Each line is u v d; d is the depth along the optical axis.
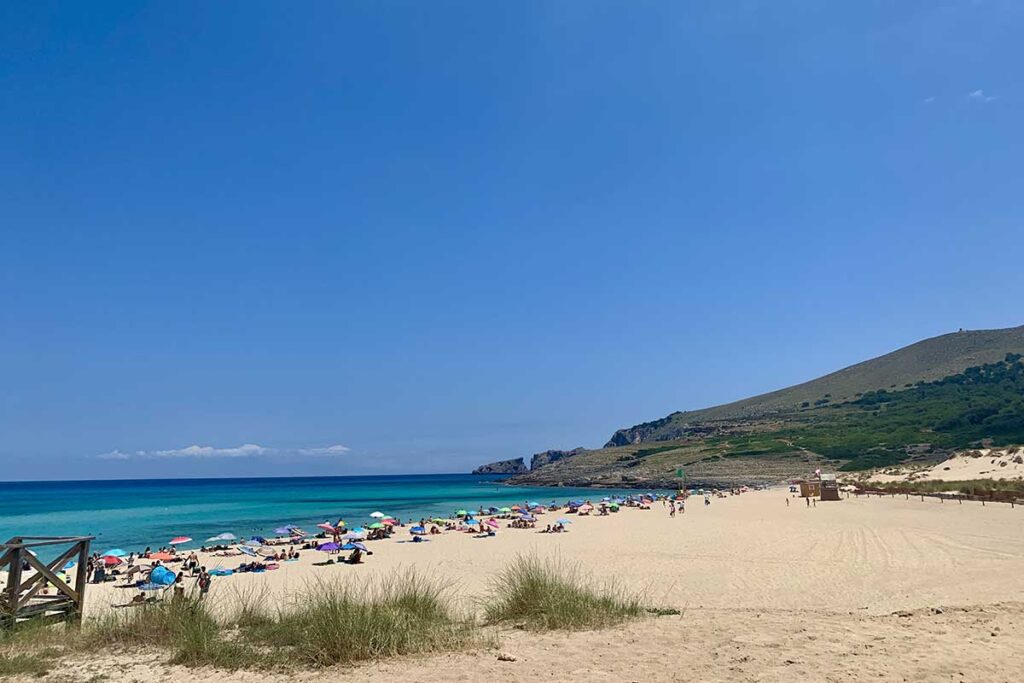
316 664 7.13
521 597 10.15
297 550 36.19
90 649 8.27
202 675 6.88
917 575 19.58
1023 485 58.69
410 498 106.19
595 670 6.56
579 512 59.41
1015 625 8.80
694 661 6.85
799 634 8.23
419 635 7.95
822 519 43.06
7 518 66.94
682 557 26.50
